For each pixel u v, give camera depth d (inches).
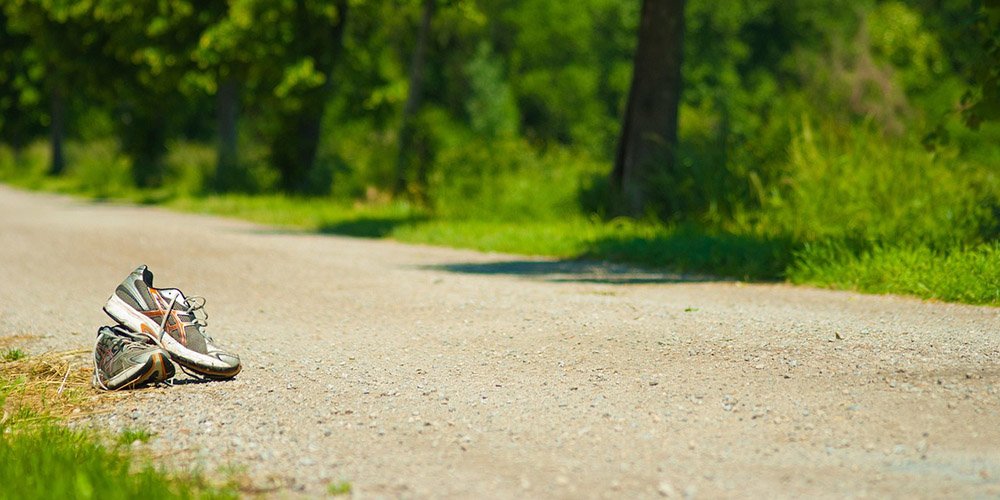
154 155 2044.8
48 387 307.0
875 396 266.1
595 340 356.8
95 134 3056.1
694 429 239.9
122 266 655.8
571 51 3513.8
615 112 3543.3
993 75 564.1
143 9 1654.8
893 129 886.4
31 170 2829.7
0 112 2871.6
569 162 1141.7
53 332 410.9
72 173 2564.0
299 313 453.7
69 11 1775.3
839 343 336.8
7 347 378.0
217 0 1619.1
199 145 2242.9
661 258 654.5
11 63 2709.2
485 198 1065.5
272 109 1616.6
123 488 188.1
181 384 306.0
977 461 207.3
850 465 207.9
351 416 261.3
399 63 2910.9
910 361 305.4
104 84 1979.6
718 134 891.4
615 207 938.7
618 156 972.6
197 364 303.9
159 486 190.5
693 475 203.5
